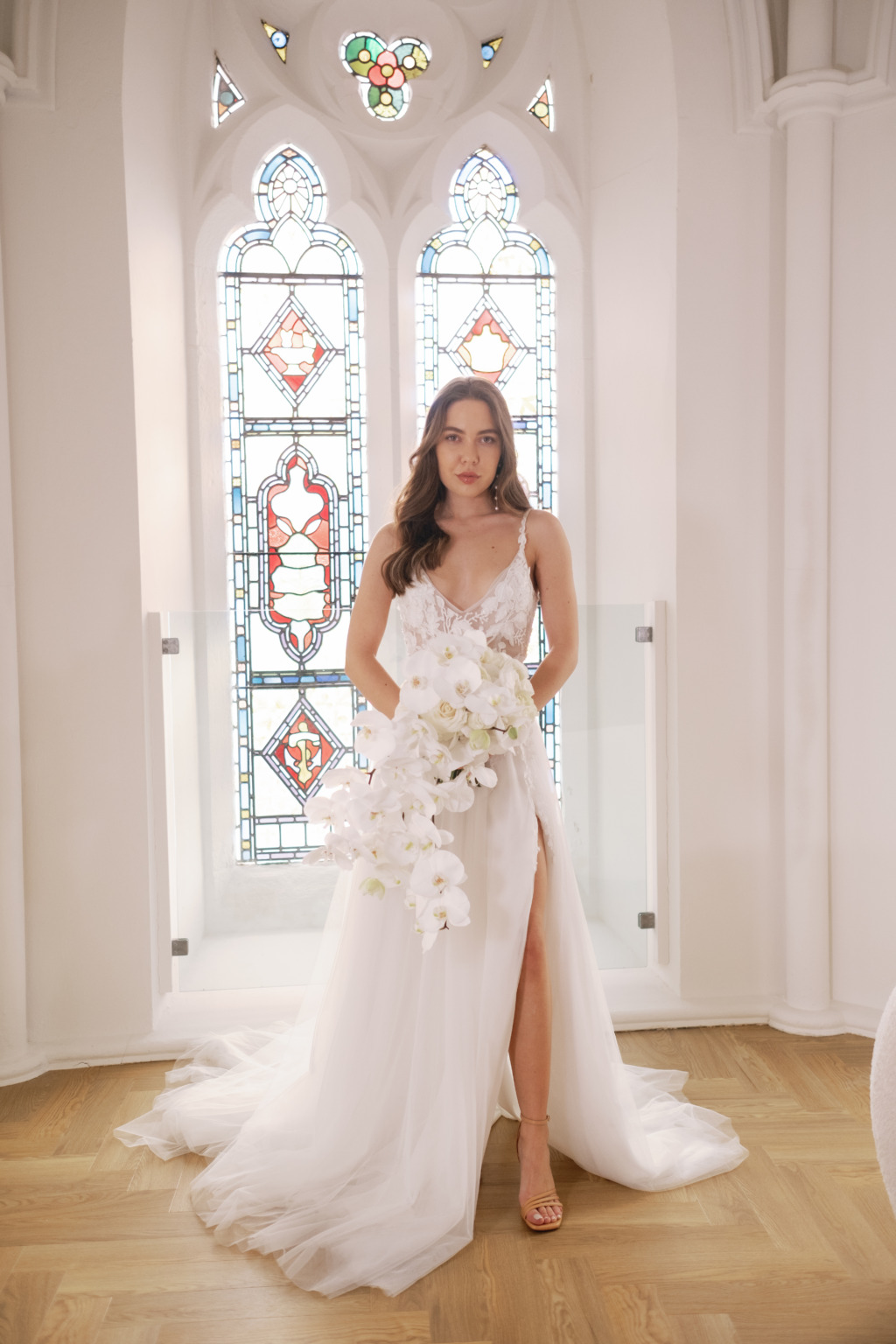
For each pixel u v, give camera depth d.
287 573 3.91
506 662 2.15
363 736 2.10
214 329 3.83
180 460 3.59
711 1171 2.30
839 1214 2.13
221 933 3.23
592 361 3.88
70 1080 2.90
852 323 3.04
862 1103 2.63
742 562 3.18
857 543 3.07
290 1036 2.59
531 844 2.21
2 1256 2.04
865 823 3.10
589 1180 2.31
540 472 4.02
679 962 3.23
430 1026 2.17
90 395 2.96
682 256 3.11
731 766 3.21
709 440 3.15
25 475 2.94
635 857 3.29
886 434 3.01
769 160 3.10
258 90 3.74
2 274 2.89
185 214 3.65
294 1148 2.30
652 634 3.24
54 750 2.99
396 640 3.24
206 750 3.19
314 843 3.54
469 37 3.85
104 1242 2.09
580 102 3.74
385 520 3.93
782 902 3.23
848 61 2.99
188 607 3.68
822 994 3.14
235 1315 1.85
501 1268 1.98
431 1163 2.11
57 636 2.97
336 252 3.93
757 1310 1.83
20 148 2.89
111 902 3.03
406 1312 1.85
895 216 2.96
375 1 3.73
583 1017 2.26
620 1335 1.77
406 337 3.92
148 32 3.15
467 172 3.94
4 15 2.86
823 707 3.10
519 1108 2.34
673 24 3.06
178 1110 2.54
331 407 3.93
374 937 2.25
